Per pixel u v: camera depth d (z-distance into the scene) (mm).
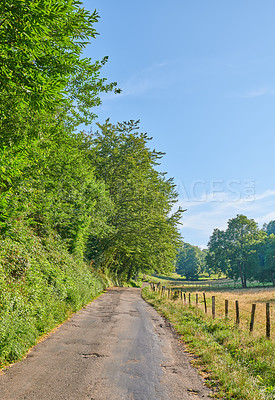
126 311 16641
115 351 8453
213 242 93938
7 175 8938
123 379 6363
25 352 7906
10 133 8906
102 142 38594
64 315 12672
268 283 92938
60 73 6684
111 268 50062
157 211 41938
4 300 7980
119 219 37844
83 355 7969
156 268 49875
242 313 17797
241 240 90625
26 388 5738
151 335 10797
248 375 6445
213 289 72000
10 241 9961
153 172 44125
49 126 13141
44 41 6344
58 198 18203
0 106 7910
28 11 5395
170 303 20375
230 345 8992
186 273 147375
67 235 21453
